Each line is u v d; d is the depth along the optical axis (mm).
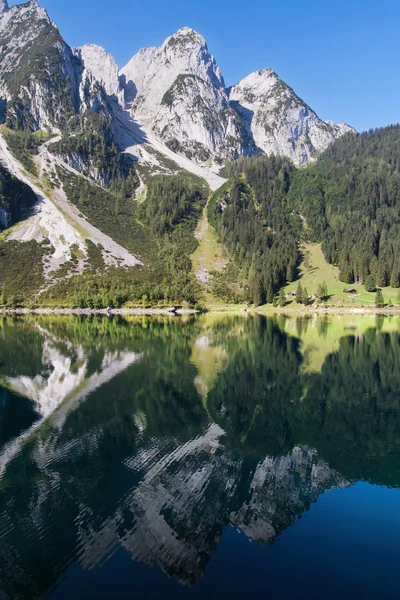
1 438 31250
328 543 18828
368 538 19203
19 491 23266
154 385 47750
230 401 41938
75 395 43312
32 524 20125
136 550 18203
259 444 30812
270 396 44469
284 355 68688
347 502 22547
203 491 23328
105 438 31266
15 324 115438
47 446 29859
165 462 27250
